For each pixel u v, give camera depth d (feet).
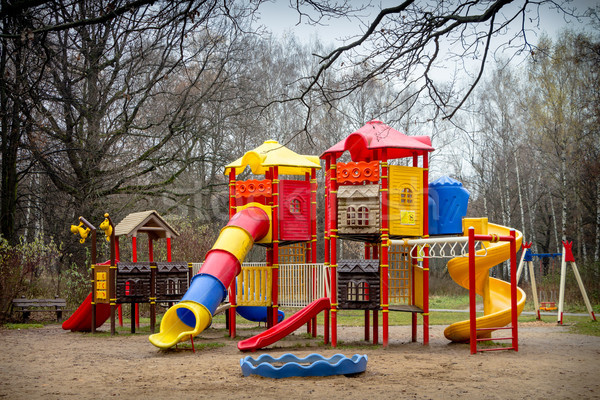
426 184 39.52
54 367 30.19
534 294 58.70
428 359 32.01
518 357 32.53
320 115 91.50
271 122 93.50
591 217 111.75
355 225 38.65
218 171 91.30
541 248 141.90
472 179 129.70
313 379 25.62
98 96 70.49
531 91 105.60
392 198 38.32
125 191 76.07
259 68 89.66
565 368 28.45
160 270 48.75
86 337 46.21
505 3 20.53
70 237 74.18
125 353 36.11
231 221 42.86
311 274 45.29
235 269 40.22
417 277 41.24
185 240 79.46
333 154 40.37
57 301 61.31
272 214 45.14
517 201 129.08
